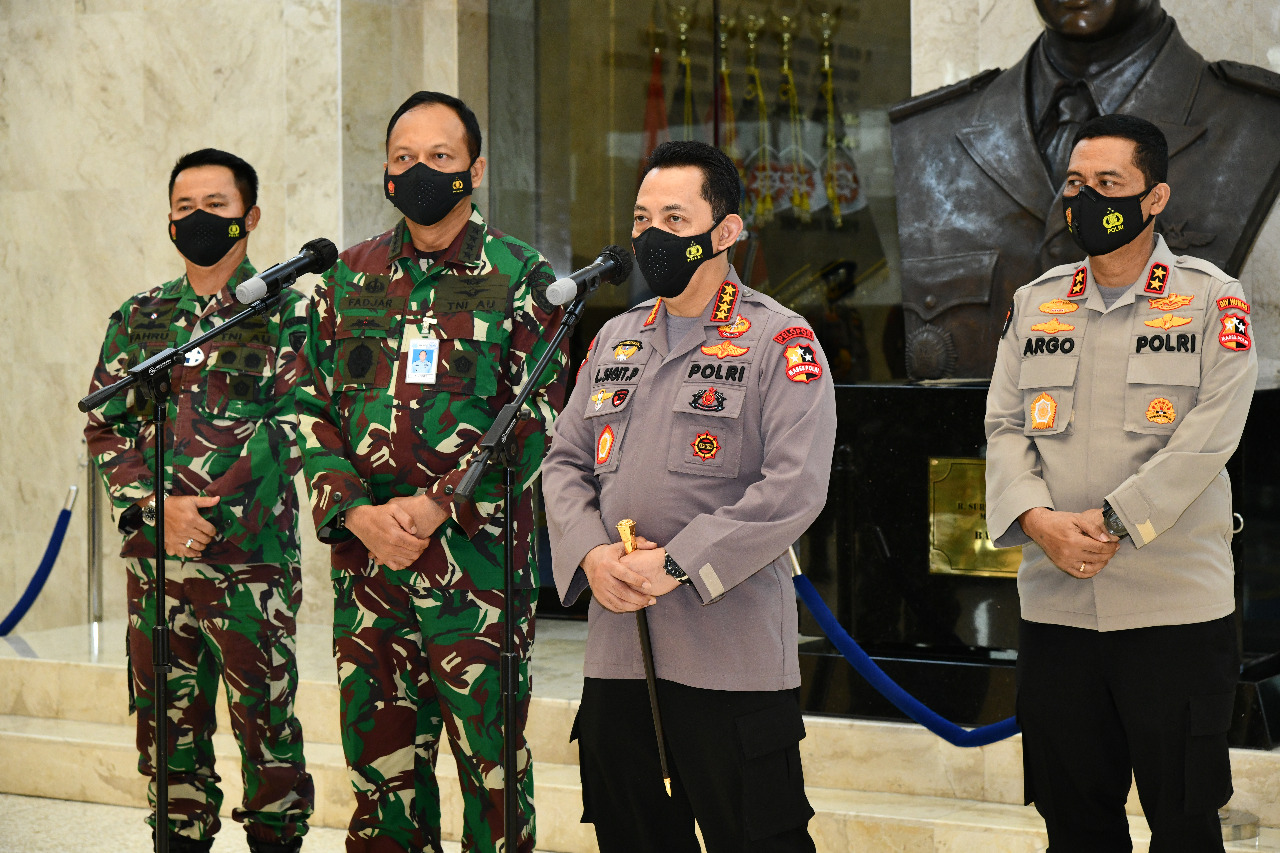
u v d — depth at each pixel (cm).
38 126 627
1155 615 252
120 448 338
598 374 249
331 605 568
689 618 229
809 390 230
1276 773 338
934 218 425
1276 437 380
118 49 609
